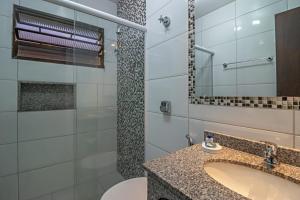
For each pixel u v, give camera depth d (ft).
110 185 6.15
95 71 5.93
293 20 2.10
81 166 5.73
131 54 5.77
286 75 2.17
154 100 4.72
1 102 4.54
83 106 5.78
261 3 2.44
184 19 3.68
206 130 3.19
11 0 4.62
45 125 5.16
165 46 4.26
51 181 5.25
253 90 2.52
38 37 5.00
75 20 5.29
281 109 2.21
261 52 2.44
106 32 5.84
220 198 1.42
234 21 2.79
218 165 2.29
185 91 3.67
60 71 5.33
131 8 6.01
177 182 1.68
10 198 4.69
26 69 4.84
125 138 6.15
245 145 2.53
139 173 5.41
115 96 6.40
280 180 1.91
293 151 2.06
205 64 3.24
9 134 4.66
